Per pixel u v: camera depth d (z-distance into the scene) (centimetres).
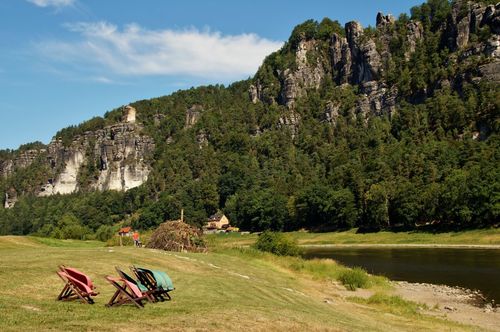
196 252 4956
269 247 5869
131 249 3791
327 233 13825
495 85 19350
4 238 5353
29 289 1819
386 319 2570
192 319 1514
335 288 3941
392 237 11500
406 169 15212
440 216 11362
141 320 1441
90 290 1684
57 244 5712
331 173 18675
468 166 13600
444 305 3509
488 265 5875
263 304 2136
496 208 10062
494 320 2964
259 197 17412
